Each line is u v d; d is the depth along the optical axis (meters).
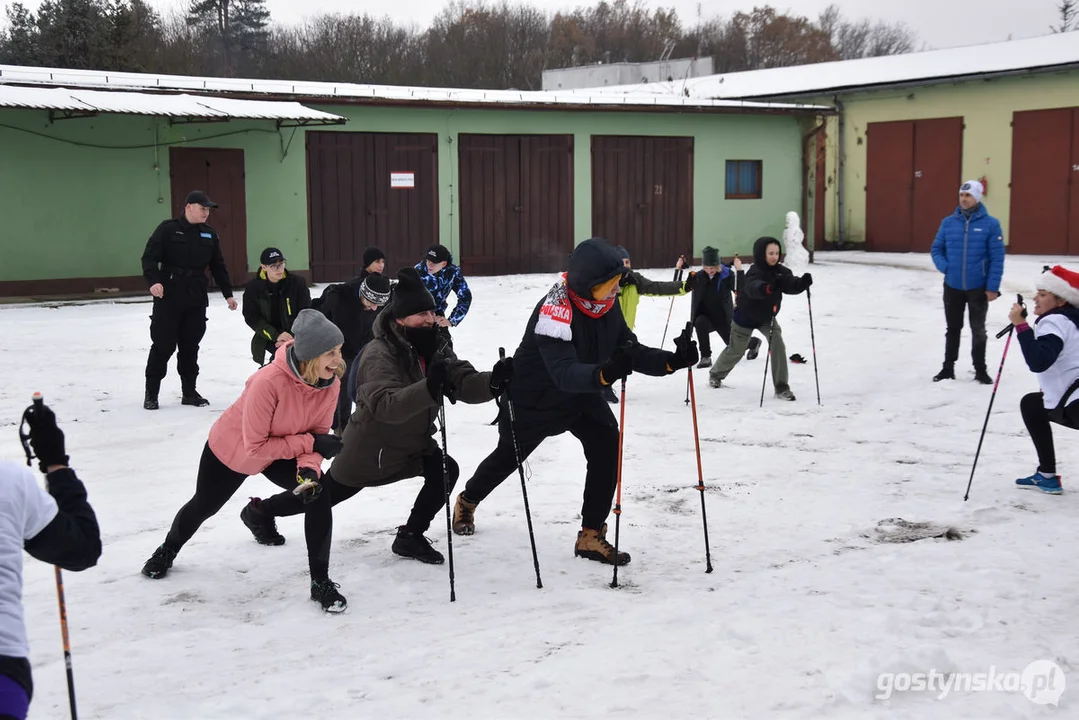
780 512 6.30
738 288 10.22
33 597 4.98
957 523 6.04
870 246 26.88
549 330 5.00
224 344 13.07
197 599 4.95
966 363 11.80
